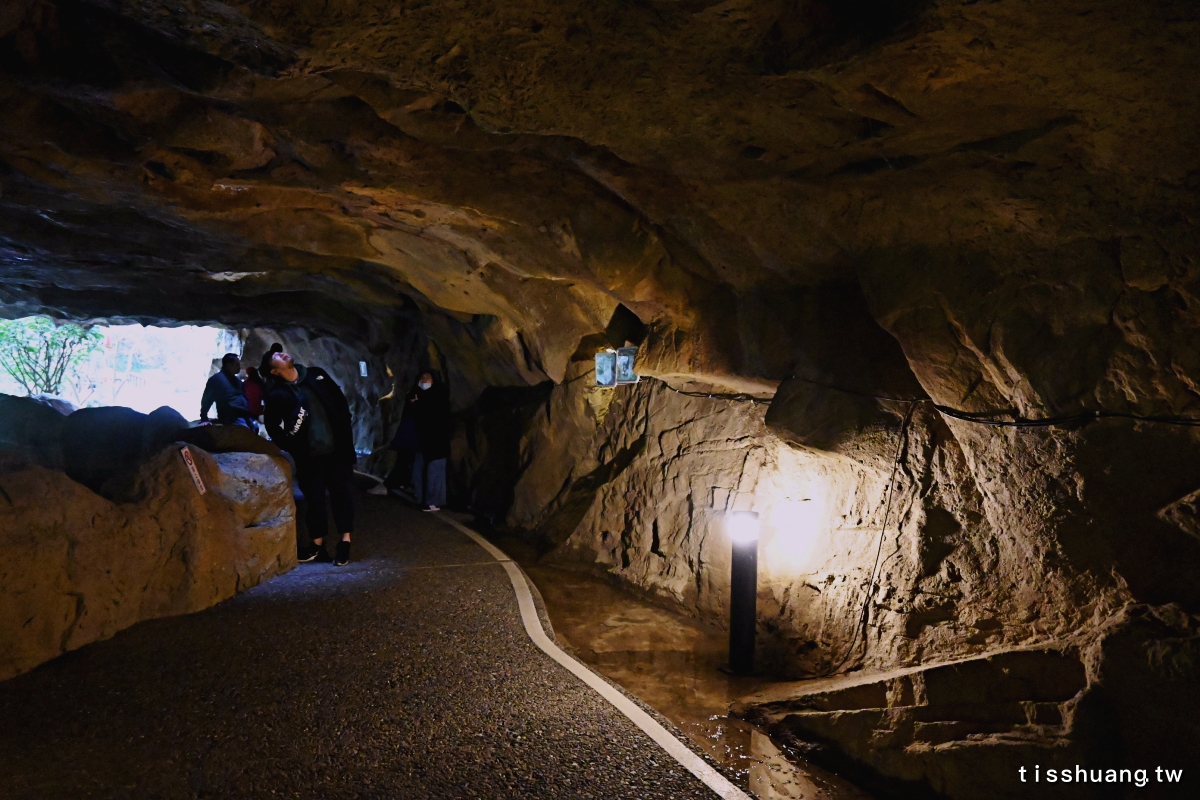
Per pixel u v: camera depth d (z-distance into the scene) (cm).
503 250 736
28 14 388
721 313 633
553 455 967
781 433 570
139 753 377
